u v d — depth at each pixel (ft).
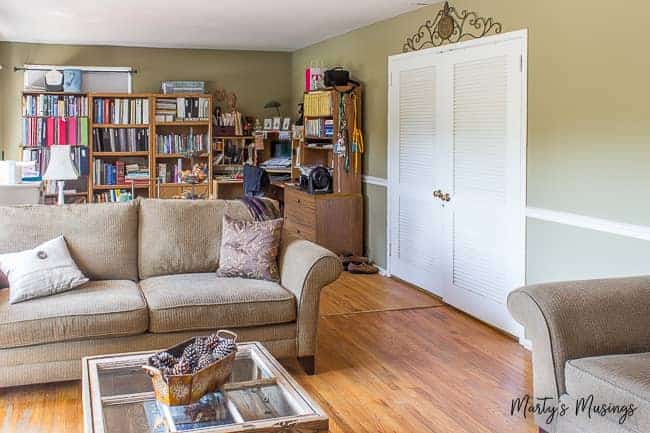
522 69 15.16
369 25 22.98
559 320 9.41
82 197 28.30
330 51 26.61
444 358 14.33
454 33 17.85
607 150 12.85
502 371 13.55
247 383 9.34
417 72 19.83
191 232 14.66
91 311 11.89
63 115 27.86
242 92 30.86
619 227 12.61
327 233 23.36
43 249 12.99
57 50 28.43
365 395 12.34
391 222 21.94
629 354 9.41
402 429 10.94
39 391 12.38
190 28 24.30
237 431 7.74
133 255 14.29
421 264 20.18
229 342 9.24
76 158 27.99
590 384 8.73
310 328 13.14
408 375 13.33
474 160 17.10
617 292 9.82
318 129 24.93
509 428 10.98
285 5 19.53
